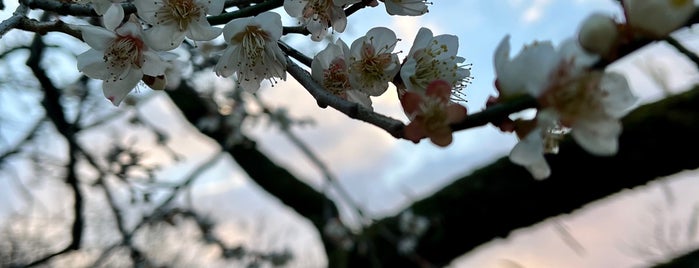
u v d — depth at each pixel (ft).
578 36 1.02
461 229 2.93
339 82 1.27
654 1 0.98
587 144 1.05
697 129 2.43
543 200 2.73
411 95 1.07
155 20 1.29
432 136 1.06
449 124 1.06
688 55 1.33
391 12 1.31
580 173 2.61
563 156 2.59
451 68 1.28
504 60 1.06
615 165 2.56
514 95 1.05
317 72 1.27
